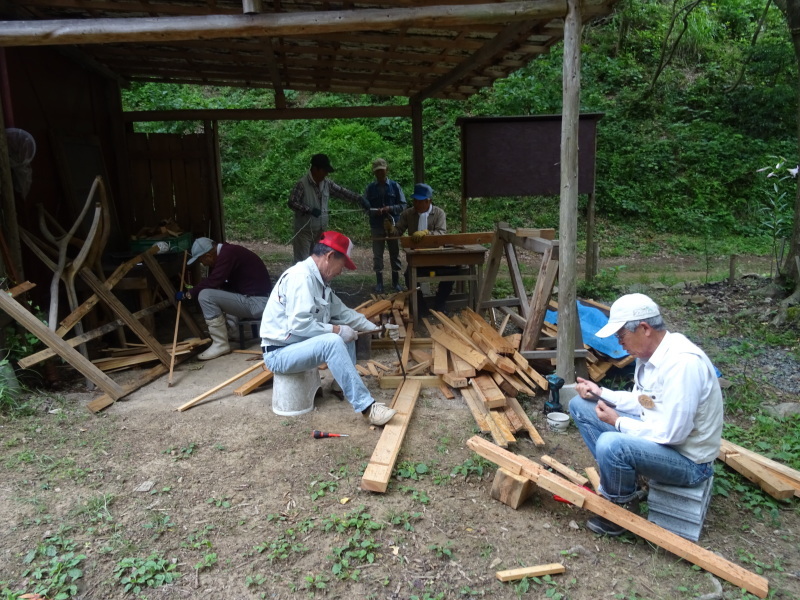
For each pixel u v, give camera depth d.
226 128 15.52
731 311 7.00
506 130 7.36
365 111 8.52
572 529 2.96
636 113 16.33
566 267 4.28
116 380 4.82
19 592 2.45
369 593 2.51
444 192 14.11
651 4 19.06
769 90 16.00
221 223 8.97
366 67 7.05
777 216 10.33
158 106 15.02
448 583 2.57
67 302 5.73
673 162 14.92
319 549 2.76
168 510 3.04
